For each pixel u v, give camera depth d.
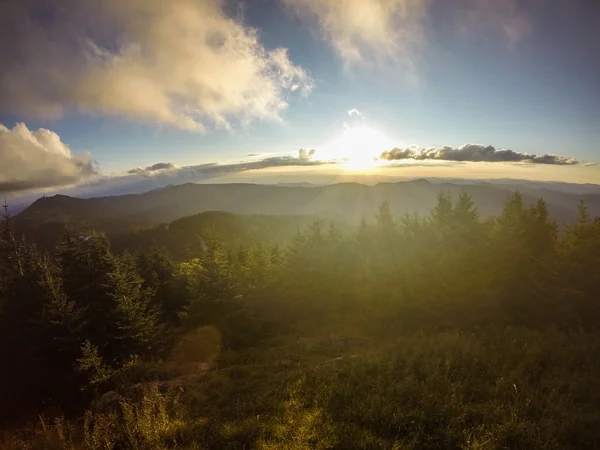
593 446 6.23
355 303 26.75
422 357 11.03
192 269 36.25
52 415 17.28
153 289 30.19
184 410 9.55
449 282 25.78
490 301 21.77
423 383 8.77
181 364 17.69
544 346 11.75
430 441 6.56
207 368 16.55
